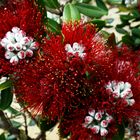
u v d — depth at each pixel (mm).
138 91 437
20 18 428
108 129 427
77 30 421
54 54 411
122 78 437
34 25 430
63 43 417
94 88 417
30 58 419
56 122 471
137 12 602
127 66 444
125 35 575
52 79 411
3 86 422
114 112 424
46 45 412
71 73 411
